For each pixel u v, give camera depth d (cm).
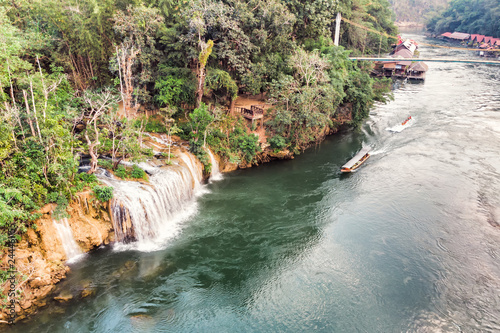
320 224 3759
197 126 4572
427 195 4269
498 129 6397
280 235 3581
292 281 3006
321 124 5147
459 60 10081
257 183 4581
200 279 2988
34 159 2931
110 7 4712
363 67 8700
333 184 4575
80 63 5175
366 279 3031
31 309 2559
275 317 2670
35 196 2889
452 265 3181
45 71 4516
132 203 3288
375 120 7031
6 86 3619
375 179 4681
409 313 2714
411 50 11562
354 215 3912
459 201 4134
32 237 2806
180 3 5256
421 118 7138
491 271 3111
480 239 3503
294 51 5562
